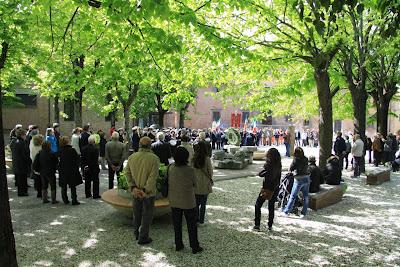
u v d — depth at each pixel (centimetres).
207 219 855
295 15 1014
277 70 1336
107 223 802
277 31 1131
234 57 768
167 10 470
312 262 617
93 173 1032
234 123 3212
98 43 932
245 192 1182
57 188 1191
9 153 1739
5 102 2655
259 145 3431
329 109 1221
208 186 737
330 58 1149
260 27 1102
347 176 1574
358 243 716
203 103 4556
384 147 1916
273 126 4303
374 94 2075
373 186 1348
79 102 1828
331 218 892
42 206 949
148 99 2780
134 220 698
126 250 649
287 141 2388
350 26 1370
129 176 667
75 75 916
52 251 640
